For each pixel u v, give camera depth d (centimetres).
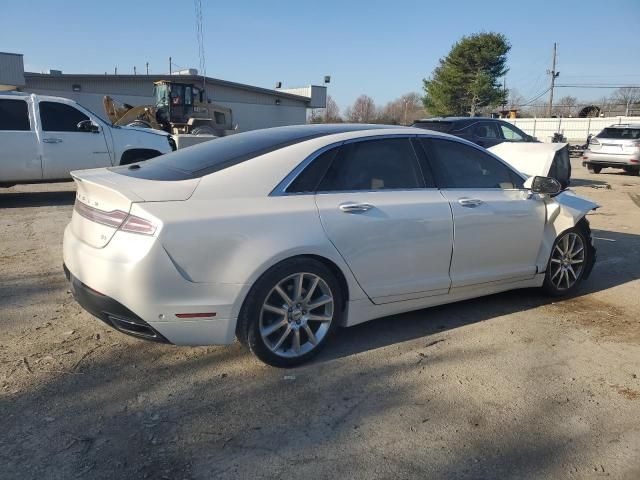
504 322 453
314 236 346
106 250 316
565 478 260
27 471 250
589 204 528
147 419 295
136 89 3788
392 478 255
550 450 280
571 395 336
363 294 379
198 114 2562
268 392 327
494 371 364
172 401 313
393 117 7469
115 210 318
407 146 416
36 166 959
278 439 281
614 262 666
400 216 386
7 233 725
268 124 4525
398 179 403
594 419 310
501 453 276
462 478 256
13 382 327
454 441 285
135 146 1048
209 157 368
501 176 470
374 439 284
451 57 5888
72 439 274
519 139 1373
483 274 445
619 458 276
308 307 358
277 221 337
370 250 373
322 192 364
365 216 370
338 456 269
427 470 261
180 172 349
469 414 311
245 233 325
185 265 311
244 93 4350
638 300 521
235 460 263
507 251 458
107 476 249
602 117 4916
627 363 383
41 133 958
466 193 434
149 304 309
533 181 470
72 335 396
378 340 407
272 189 347
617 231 856
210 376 343
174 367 353
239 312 331
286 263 339
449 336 419
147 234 306
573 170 2053
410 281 400
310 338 363
